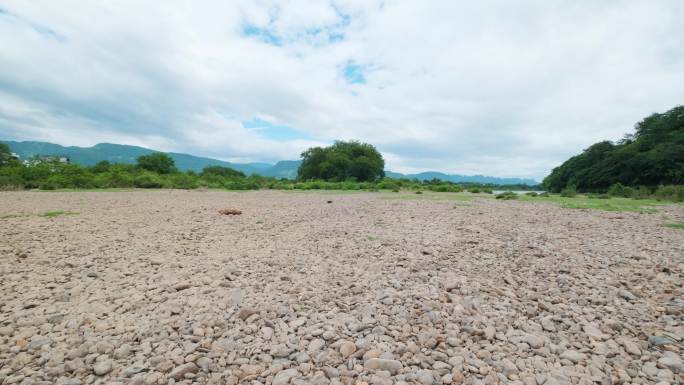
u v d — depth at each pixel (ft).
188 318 16.01
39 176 123.54
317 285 20.63
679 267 24.06
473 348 13.41
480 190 148.77
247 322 15.69
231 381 11.35
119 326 15.02
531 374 11.78
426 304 17.35
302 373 11.87
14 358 12.46
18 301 17.65
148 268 23.99
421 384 11.30
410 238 34.09
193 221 45.83
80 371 11.76
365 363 12.27
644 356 12.94
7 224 39.73
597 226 43.16
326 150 260.42
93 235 34.71
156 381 11.31
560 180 265.75
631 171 194.80
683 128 211.61
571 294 19.03
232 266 24.43
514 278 21.74
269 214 54.80
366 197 100.01
